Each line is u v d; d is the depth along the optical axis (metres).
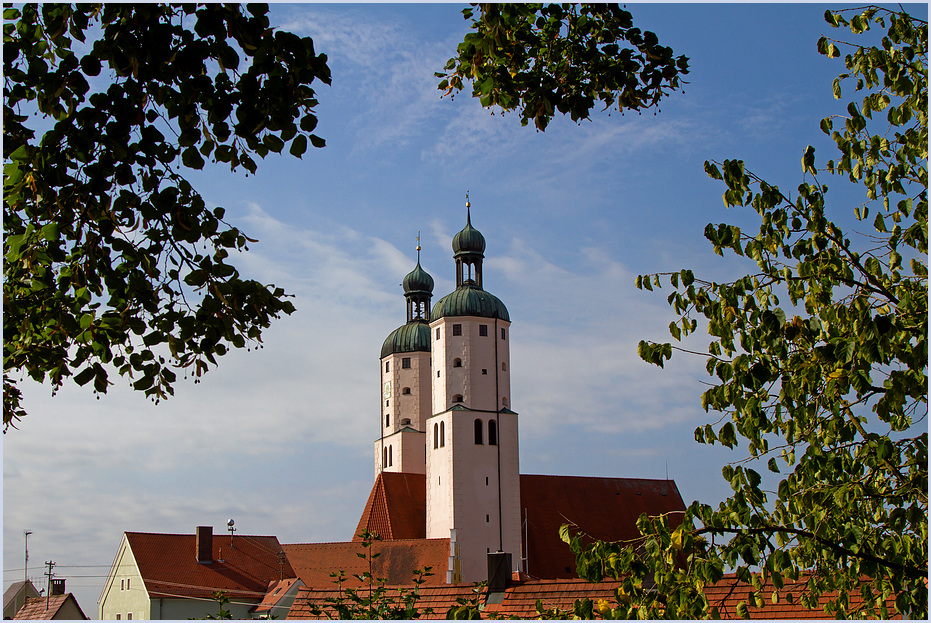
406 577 82.25
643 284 12.84
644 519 12.05
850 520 12.07
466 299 96.19
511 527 92.69
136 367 12.50
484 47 14.76
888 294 12.61
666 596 11.70
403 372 107.81
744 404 12.16
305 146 12.23
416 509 98.50
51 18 12.48
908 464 11.93
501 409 94.88
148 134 11.98
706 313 12.45
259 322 12.73
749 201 12.78
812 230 12.75
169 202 12.10
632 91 15.63
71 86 12.03
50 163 12.00
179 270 12.70
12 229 13.23
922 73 13.22
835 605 12.16
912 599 11.41
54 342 13.48
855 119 13.38
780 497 12.17
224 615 21.23
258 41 11.93
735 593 24.53
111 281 12.48
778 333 12.14
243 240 13.01
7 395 14.30
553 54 15.35
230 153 12.29
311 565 84.62
